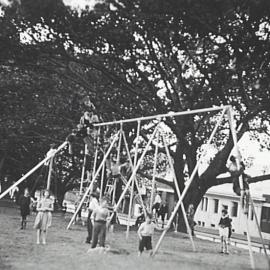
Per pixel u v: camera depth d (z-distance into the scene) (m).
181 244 21.36
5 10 24.39
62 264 12.39
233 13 21.41
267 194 53.25
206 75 25.05
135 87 27.56
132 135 29.22
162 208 36.00
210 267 12.83
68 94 33.28
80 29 24.14
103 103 27.33
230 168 16.16
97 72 29.23
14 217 28.70
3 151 44.94
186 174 33.91
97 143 24.23
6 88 33.78
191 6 21.03
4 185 57.28
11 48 25.38
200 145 32.50
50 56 26.39
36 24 24.55
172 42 24.30
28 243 17.08
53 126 35.53
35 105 34.84
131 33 24.02
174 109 27.41
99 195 22.69
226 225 19.73
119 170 23.20
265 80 23.05
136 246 18.47
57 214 38.72
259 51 22.30
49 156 22.62
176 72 29.36
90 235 17.84
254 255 19.59
